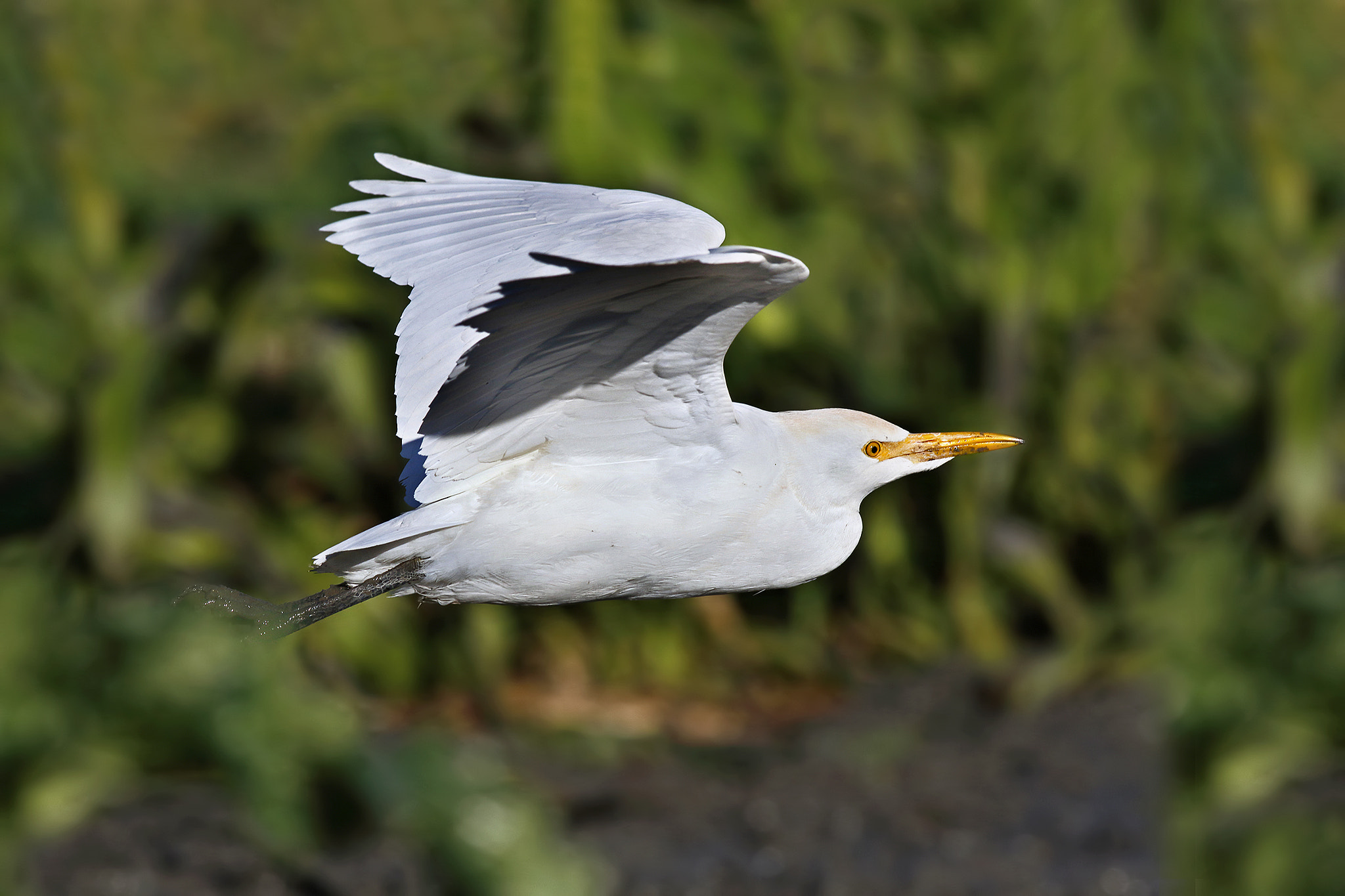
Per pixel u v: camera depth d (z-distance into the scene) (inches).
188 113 535.2
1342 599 540.7
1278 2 606.5
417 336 217.9
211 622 468.1
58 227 537.6
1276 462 558.3
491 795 451.2
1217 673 537.0
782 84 554.6
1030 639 585.0
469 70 532.1
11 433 527.5
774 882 444.8
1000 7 572.1
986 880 447.5
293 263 521.7
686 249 211.8
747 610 573.3
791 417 264.7
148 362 510.0
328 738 456.4
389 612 525.3
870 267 558.9
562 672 545.3
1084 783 489.4
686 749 510.9
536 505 245.9
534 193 245.0
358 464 541.3
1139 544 589.6
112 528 491.2
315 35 535.8
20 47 533.0
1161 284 586.2
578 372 231.1
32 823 437.7
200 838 435.2
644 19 542.6
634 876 442.6
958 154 574.2
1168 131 580.4
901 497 585.3
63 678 463.5
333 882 425.1
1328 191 611.5
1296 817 499.5
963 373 584.4
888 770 499.5
